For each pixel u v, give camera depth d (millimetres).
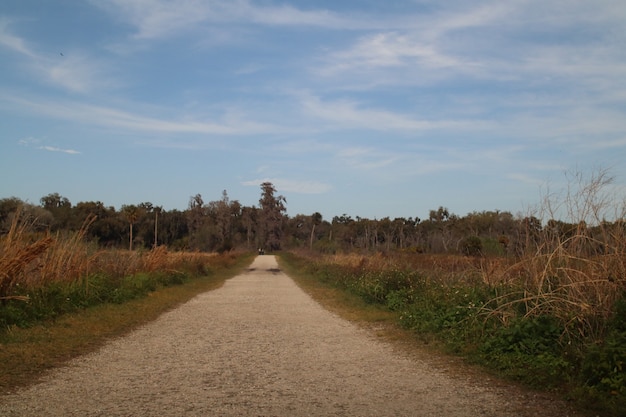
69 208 62938
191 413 5500
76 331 10586
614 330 7352
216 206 105875
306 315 14141
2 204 19609
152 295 17875
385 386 6742
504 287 10750
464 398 6184
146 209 94125
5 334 9594
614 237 8805
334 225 123312
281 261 60812
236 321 12930
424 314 11711
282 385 6762
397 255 29734
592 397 5930
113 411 5547
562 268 8906
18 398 6039
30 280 12859
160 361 8211
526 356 7676
